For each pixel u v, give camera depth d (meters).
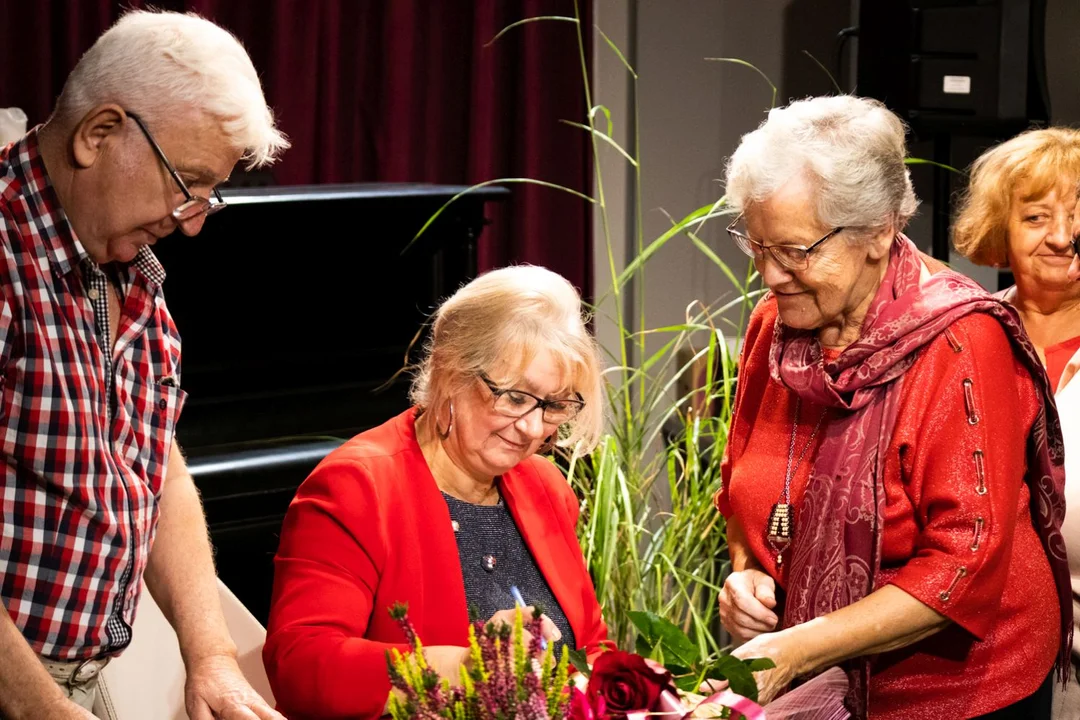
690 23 4.39
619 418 2.95
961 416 1.70
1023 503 1.81
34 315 1.46
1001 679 1.77
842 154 1.63
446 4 4.15
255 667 2.01
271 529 2.92
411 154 4.19
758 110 4.48
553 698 1.12
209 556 1.76
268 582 2.96
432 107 4.20
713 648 2.85
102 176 1.45
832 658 1.66
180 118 1.44
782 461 1.90
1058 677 1.90
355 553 1.63
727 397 2.81
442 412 1.70
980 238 2.34
